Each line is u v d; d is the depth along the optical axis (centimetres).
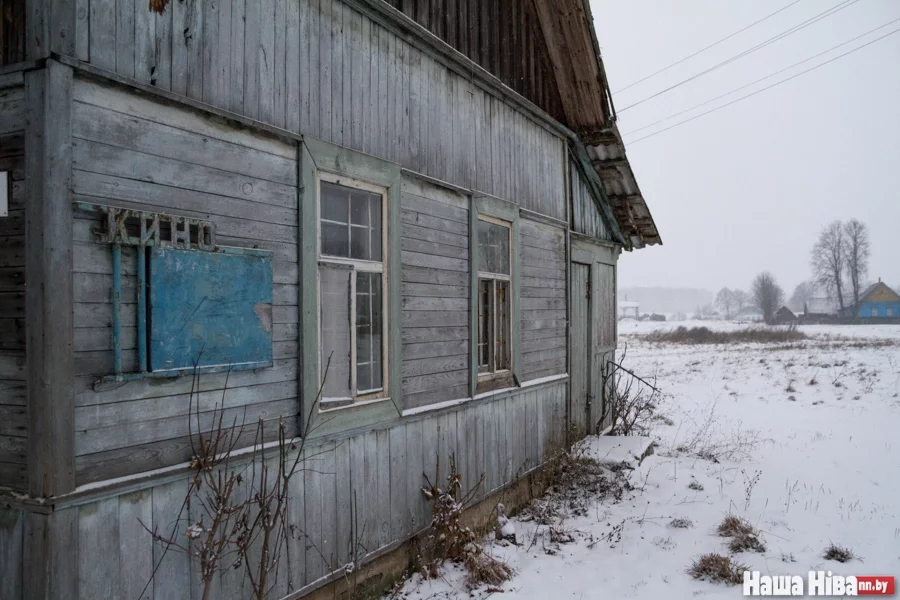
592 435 936
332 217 423
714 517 644
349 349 431
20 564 258
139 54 290
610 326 1056
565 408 820
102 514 271
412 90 502
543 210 765
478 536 573
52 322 253
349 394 430
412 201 497
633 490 730
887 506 684
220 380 329
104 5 275
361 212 450
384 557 460
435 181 524
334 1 416
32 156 255
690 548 564
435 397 525
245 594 340
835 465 863
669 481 771
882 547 568
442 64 548
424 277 512
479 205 597
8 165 266
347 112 425
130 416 284
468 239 580
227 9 336
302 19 388
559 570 512
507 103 673
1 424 268
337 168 409
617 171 902
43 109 253
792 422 1188
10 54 275
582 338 920
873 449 955
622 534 597
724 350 2827
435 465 518
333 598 407
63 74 258
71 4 262
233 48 339
